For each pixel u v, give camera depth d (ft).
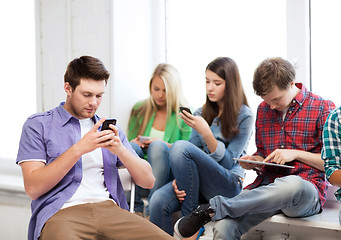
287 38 8.40
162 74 8.74
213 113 8.17
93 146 5.32
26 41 10.46
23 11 10.43
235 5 9.05
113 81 9.09
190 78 9.70
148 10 9.94
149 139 8.43
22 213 9.06
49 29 9.73
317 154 6.82
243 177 7.76
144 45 9.87
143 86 9.91
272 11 8.65
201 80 9.54
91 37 9.30
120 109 9.27
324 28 8.17
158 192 7.43
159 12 10.01
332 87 8.17
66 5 9.49
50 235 4.92
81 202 5.58
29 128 5.67
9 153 10.78
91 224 5.24
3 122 10.87
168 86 8.70
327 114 6.93
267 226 7.41
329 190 7.94
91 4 9.24
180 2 9.76
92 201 5.64
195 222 6.50
